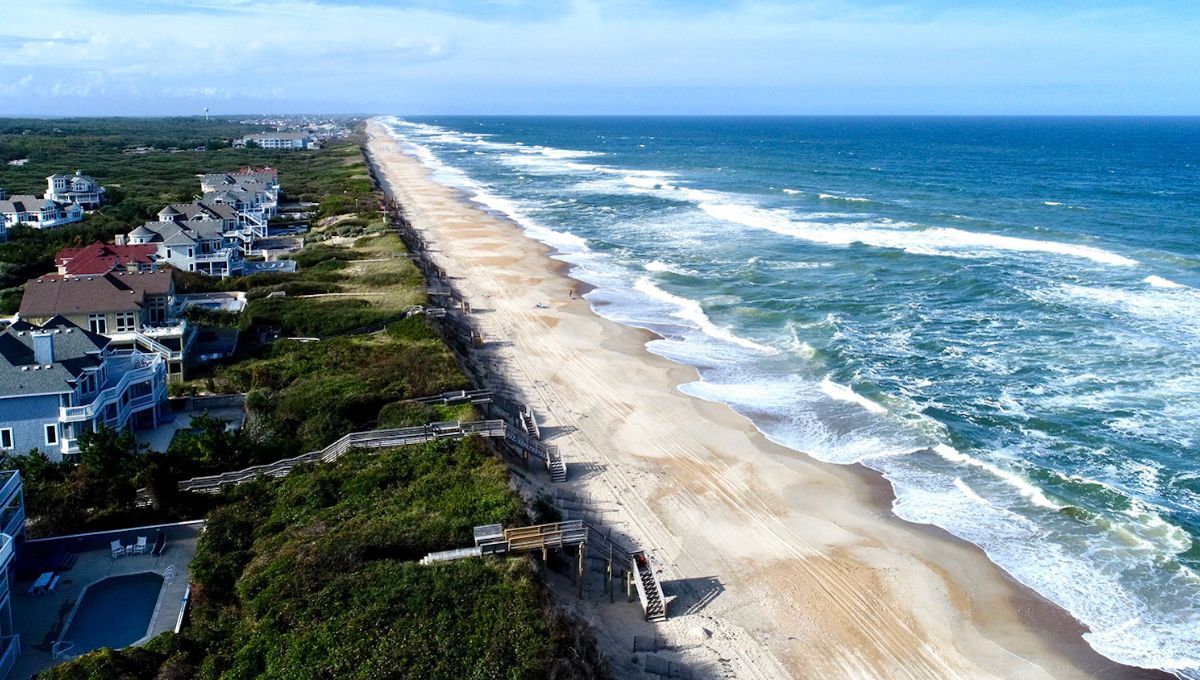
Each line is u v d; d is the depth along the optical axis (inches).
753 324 2285.9
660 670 965.8
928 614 1097.4
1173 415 1632.6
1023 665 1005.8
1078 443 1528.1
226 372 1813.5
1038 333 2130.9
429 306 2359.7
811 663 1004.6
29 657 916.6
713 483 1433.3
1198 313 2274.9
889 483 1424.7
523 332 2274.9
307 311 2244.1
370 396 1628.9
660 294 2610.7
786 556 1222.9
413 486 1251.2
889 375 1870.1
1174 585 1142.3
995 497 1368.1
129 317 1845.5
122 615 994.7
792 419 1683.1
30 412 1334.9
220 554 1080.2
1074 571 1179.3
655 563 1197.7
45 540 1101.7
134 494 1205.7
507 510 1174.3
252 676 851.4
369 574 1013.8
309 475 1290.6
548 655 876.6
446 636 901.8
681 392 1833.2
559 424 1673.2
